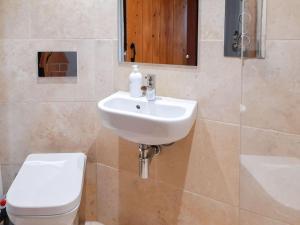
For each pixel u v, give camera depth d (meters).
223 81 1.67
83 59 2.05
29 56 2.03
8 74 2.04
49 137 2.12
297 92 1.44
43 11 1.99
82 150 2.16
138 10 1.89
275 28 1.46
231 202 1.75
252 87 1.57
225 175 1.75
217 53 1.66
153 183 2.01
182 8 1.74
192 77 1.76
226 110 1.68
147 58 1.91
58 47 2.03
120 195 2.16
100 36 2.01
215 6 1.63
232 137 1.69
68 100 2.09
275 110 1.52
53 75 2.05
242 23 1.55
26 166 1.89
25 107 2.08
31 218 1.55
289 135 1.49
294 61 1.43
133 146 2.04
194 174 1.85
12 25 1.99
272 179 1.57
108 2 1.97
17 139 2.11
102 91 2.08
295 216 1.53
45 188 1.68
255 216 1.67
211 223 1.84
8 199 1.58
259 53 1.52
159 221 2.04
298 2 1.39
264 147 1.58
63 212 1.56
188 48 1.75
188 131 1.69
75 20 2.00
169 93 1.86
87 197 2.22
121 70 2.01
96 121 2.12
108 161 2.15
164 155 1.93
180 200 1.93
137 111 1.84
